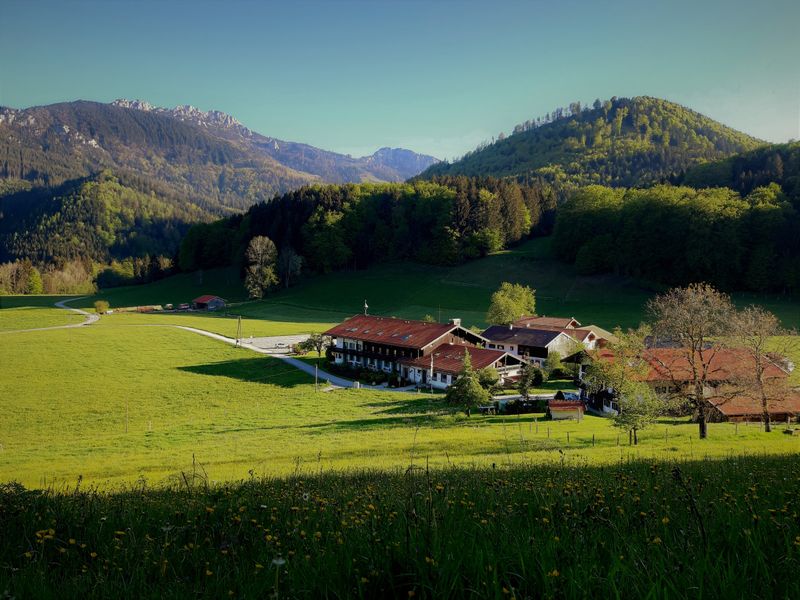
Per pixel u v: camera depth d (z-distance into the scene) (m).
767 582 4.07
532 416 51.28
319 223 174.88
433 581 4.45
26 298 186.75
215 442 43.53
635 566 4.30
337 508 7.92
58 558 5.99
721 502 7.18
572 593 3.96
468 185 187.00
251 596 4.43
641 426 34.34
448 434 40.97
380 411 55.75
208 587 4.76
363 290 155.25
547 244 174.62
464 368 54.28
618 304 122.12
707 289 41.44
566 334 81.69
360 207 181.00
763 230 116.62
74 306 161.50
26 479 29.11
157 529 7.22
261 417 55.06
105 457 38.34
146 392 67.44
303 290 161.75
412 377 74.81
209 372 78.25
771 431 39.16
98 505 8.96
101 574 5.05
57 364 82.12
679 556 4.64
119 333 109.75
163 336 106.56
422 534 5.33
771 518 5.82
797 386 50.22
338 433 44.81
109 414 58.16
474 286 149.12
